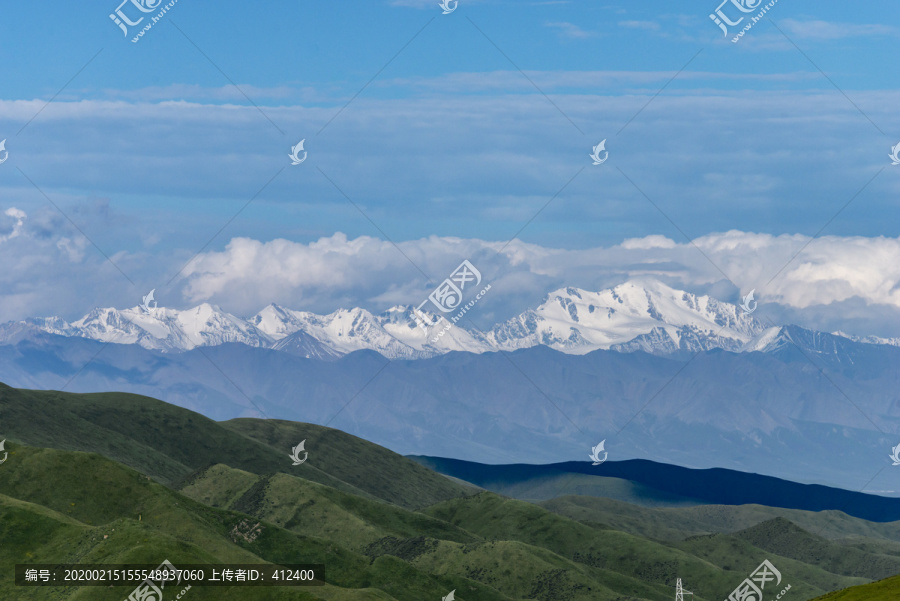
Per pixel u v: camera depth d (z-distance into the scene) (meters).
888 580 151.00
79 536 167.50
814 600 152.62
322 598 157.12
